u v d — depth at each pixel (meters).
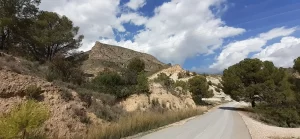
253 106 51.38
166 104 34.81
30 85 15.70
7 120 9.87
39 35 35.72
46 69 22.31
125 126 17.14
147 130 18.66
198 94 73.94
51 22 38.38
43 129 13.70
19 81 15.35
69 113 16.69
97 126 17.38
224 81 54.06
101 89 27.78
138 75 35.78
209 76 138.00
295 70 52.78
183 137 15.46
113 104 25.06
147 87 33.53
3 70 15.18
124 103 28.97
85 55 42.66
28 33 34.66
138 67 59.62
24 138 10.07
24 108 10.27
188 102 46.62
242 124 24.78
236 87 51.44
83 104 19.27
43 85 16.86
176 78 104.25
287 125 37.03
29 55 32.47
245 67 50.84
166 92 39.66
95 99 21.69
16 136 9.80
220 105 73.75
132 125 17.94
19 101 14.32
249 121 29.75
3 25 29.91
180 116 29.39
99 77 30.75
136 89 32.09
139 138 14.83
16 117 9.89
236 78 51.09
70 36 38.84
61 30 38.31
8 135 9.44
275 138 17.88
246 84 51.94
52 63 23.84
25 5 34.34
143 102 30.39
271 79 48.16
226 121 27.28
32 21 35.53
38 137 11.84
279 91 47.75
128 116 21.27
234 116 35.06
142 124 19.17
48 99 16.16
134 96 30.69
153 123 20.86
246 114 43.00
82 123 17.05
